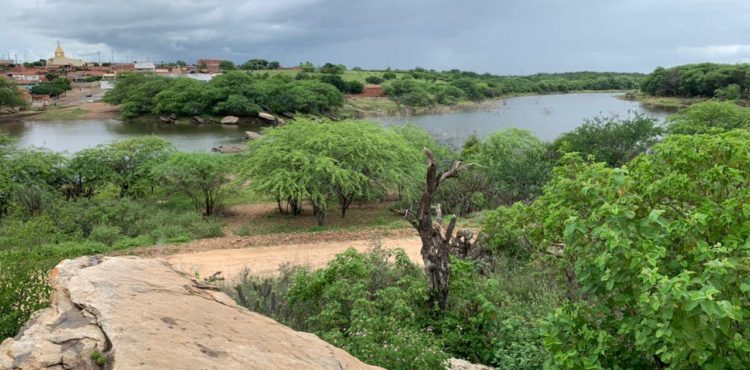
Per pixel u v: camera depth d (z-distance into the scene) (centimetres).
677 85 11862
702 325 406
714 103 3397
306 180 2217
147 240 1886
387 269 1162
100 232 1911
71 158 2958
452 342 876
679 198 579
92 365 361
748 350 414
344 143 2389
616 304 529
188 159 2505
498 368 786
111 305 436
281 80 10475
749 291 447
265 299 1005
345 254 1031
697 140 616
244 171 2448
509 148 2978
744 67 10525
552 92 17550
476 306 973
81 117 9031
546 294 975
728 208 512
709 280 443
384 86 12375
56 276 519
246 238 1870
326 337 782
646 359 532
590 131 2980
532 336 835
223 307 498
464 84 12962
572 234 550
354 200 2814
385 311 923
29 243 1625
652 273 425
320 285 984
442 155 3073
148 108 8875
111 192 2969
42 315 436
